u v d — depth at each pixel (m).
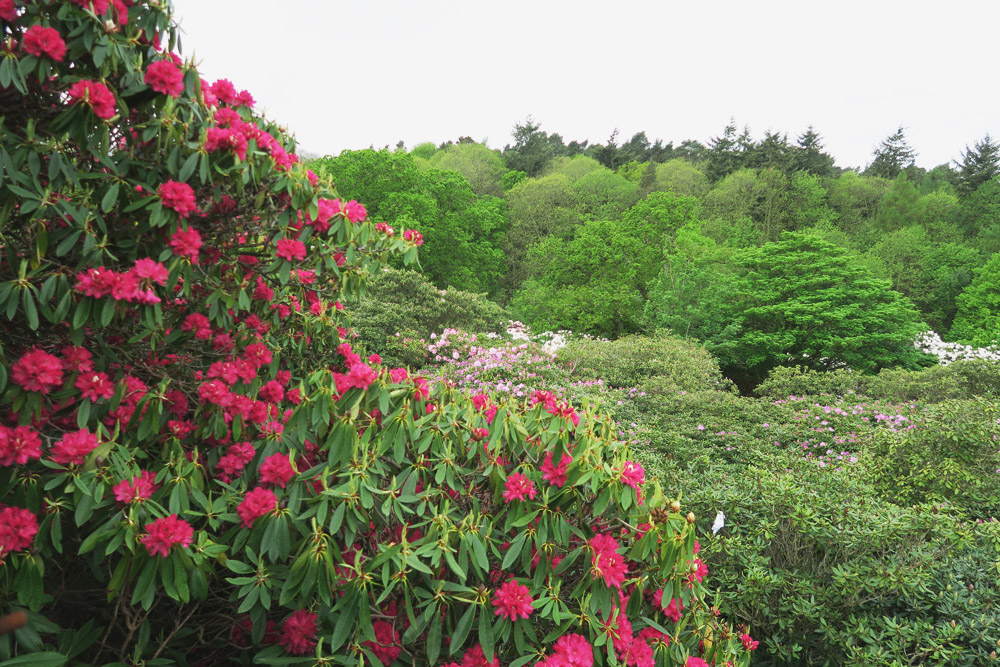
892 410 8.09
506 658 1.87
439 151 53.94
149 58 1.92
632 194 39.38
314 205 2.19
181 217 1.83
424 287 11.20
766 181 39.62
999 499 4.59
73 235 1.67
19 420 1.62
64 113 1.62
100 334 1.91
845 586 3.10
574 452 1.91
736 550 3.35
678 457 6.00
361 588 1.62
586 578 1.81
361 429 2.03
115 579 1.58
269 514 1.73
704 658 2.11
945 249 30.89
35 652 1.53
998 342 19.80
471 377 8.61
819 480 4.18
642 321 19.89
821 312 17.11
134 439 1.87
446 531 1.70
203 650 2.12
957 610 3.05
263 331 2.42
